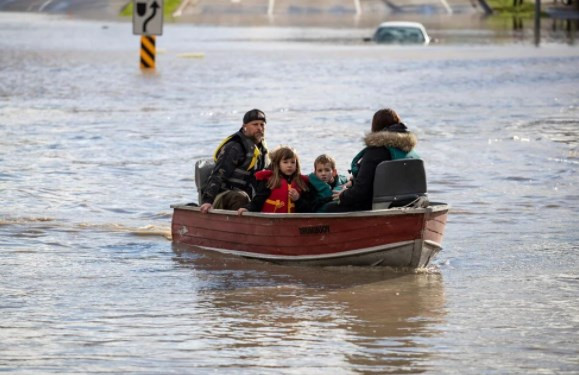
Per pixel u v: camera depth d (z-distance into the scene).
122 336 25.56
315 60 111.69
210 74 96.81
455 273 32.00
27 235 37.06
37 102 76.19
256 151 34.03
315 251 32.19
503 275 31.75
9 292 29.59
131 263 33.19
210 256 33.97
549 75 95.88
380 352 24.42
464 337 25.58
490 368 23.39
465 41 142.12
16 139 58.88
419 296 29.38
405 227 31.27
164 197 43.97
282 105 74.31
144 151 55.34
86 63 107.50
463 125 65.06
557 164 51.34
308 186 33.16
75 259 33.72
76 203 42.59
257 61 110.31
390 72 99.62
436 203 32.91
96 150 55.47
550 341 25.30
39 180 47.22
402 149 31.86
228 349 24.61
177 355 24.16
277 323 26.77
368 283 30.84
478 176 48.41
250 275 31.72
